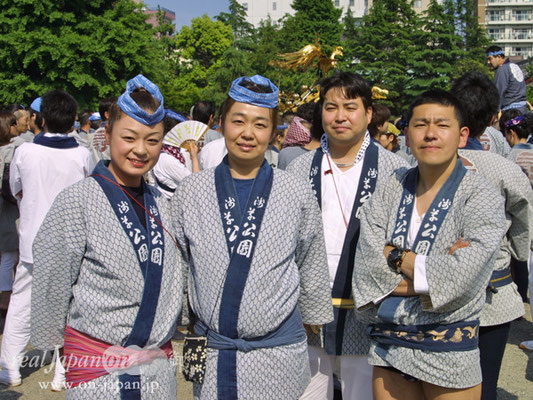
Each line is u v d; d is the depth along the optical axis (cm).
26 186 376
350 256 290
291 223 236
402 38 3809
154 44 2988
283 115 643
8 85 2448
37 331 230
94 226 219
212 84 4044
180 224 242
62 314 230
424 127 236
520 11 7019
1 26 2498
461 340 227
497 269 286
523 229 288
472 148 294
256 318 226
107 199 224
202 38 4938
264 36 4184
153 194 241
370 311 245
